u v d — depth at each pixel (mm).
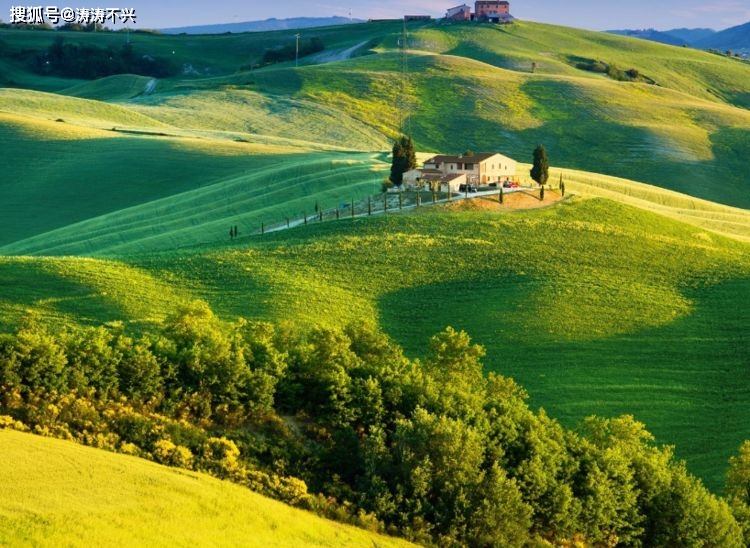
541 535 149375
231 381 161750
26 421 143875
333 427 161000
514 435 157500
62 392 152750
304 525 128625
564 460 156625
